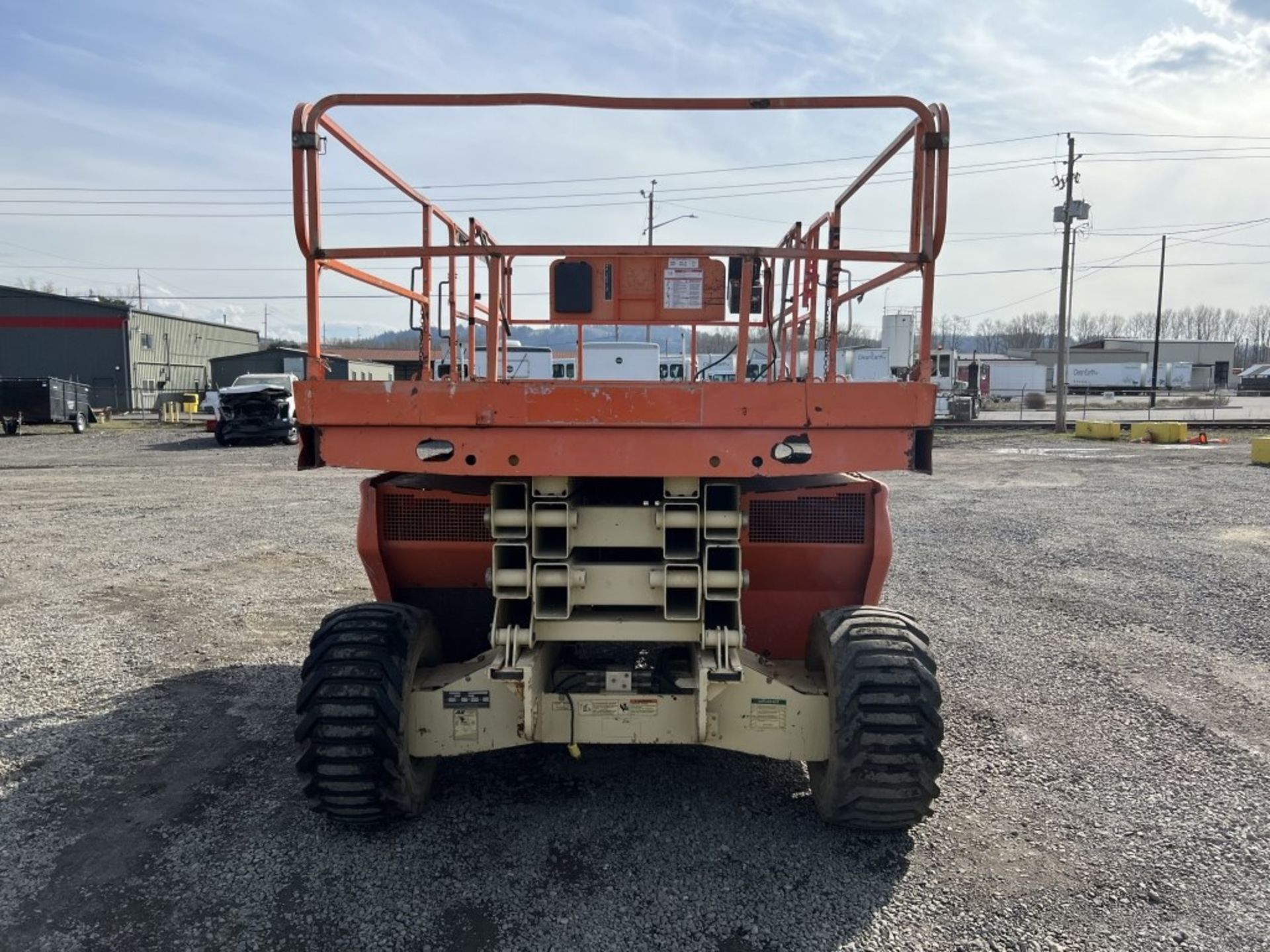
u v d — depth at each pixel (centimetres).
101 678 550
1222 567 880
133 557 940
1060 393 2920
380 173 415
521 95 341
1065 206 2928
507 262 563
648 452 307
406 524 382
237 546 1002
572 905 308
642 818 371
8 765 423
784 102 341
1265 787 403
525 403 305
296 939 289
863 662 319
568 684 345
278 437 2552
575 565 327
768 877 325
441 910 305
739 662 320
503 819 369
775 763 427
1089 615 703
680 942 287
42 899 313
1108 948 285
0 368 4941
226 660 588
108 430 3309
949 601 749
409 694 334
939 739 317
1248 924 299
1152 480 1603
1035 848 348
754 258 346
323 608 730
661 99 343
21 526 1141
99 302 5006
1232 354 9331
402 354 5516
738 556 324
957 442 2534
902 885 321
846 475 402
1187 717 488
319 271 336
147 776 412
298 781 407
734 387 302
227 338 6325
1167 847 350
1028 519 1183
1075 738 460
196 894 315
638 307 408
